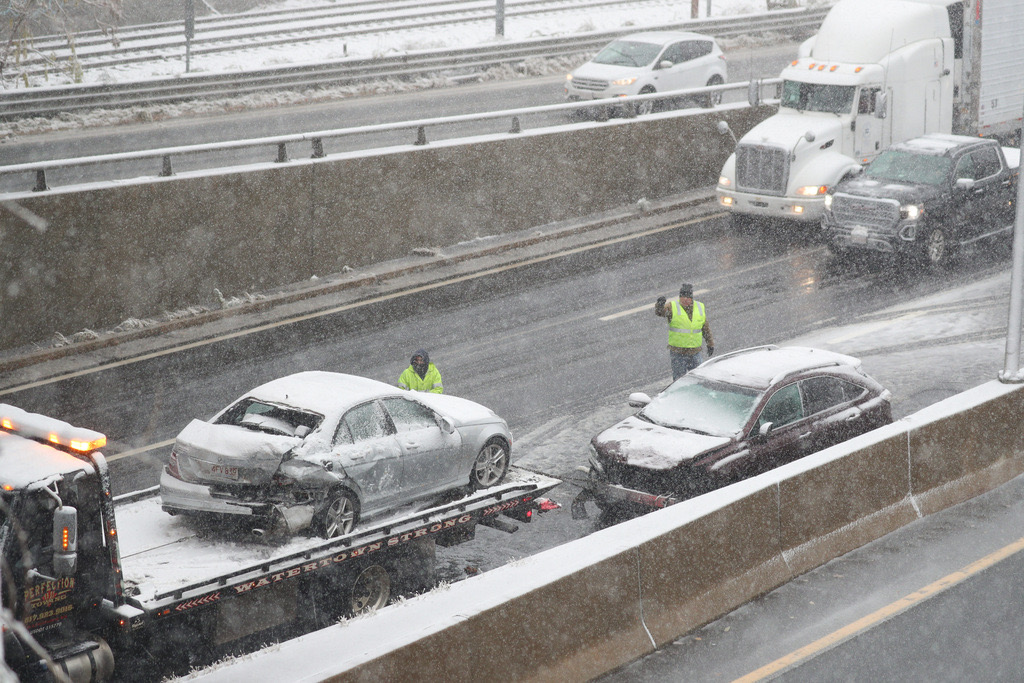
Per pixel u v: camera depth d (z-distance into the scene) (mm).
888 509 13547
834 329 22062
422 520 11859
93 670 9477
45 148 30781
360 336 21938
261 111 36562
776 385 14688
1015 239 15234
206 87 36531
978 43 31250
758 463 14086
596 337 21828
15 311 20797
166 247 22703
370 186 25812
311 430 11625
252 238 24000
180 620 10156
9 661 8922
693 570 11219
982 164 26859
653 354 20906
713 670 10289
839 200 25703
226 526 11398
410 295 24531
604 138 30188
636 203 31234
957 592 11828
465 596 9906
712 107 32750
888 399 15711
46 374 19875
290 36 48062
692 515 11289
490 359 20672
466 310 23531
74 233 21391
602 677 10211
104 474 9500
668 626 10883
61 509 8805
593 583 10258
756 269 26172
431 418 12703
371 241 26094
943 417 14266
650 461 13758
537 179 28984
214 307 23312
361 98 39031
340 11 54344
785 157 27641
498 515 12945
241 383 19391
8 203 19922
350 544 11133
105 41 43656
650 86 35750
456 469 12906
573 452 16641
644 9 60219
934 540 13234
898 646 10656
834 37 29531
